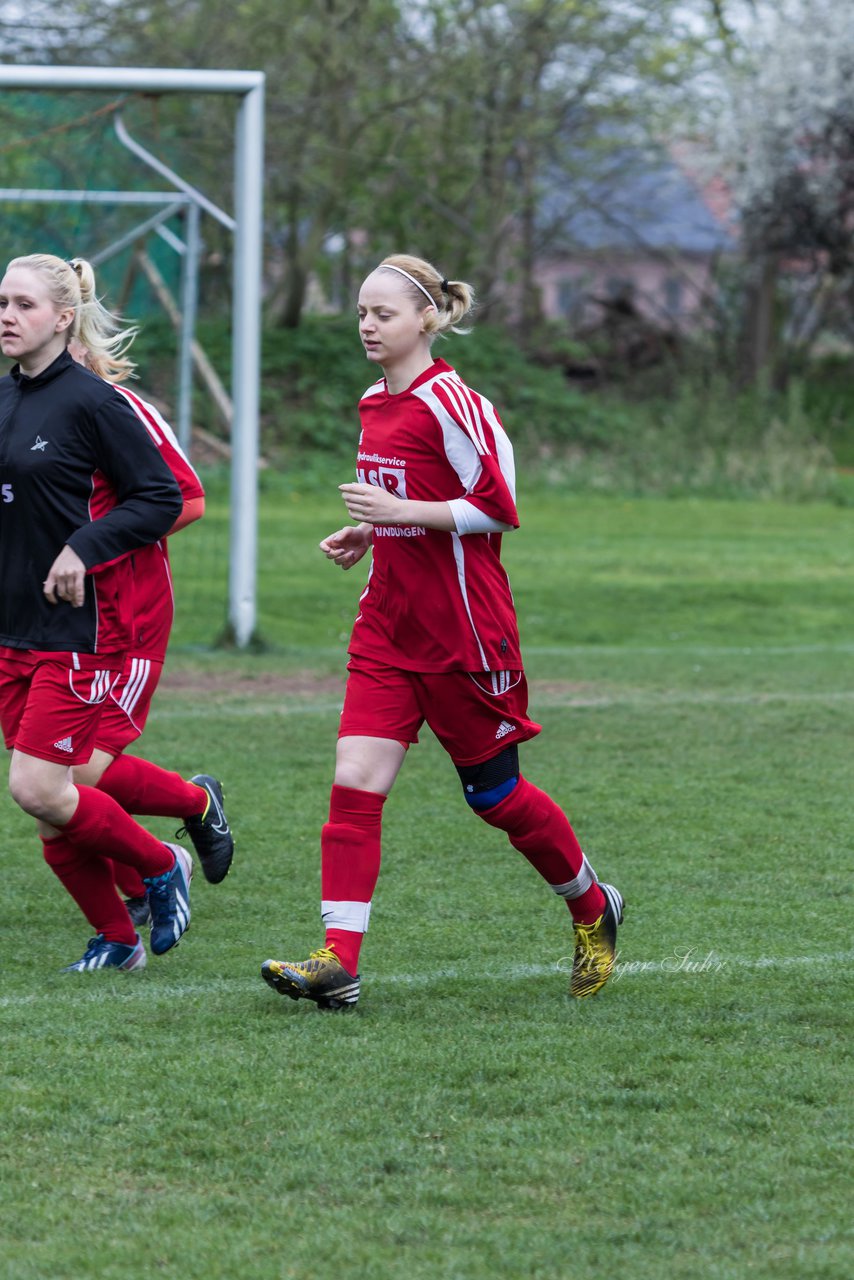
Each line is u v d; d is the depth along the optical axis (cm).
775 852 2077
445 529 1372
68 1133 1132
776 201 10462
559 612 4684
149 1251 952
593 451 9050
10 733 1523
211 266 9312
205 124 8375
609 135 10931
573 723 3031
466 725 1430
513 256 11100
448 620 1405
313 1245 960
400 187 10156
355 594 4928
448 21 9200
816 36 10244
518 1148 1109
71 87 3638
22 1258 942
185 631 4228
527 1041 1340
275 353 9362
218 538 6038
